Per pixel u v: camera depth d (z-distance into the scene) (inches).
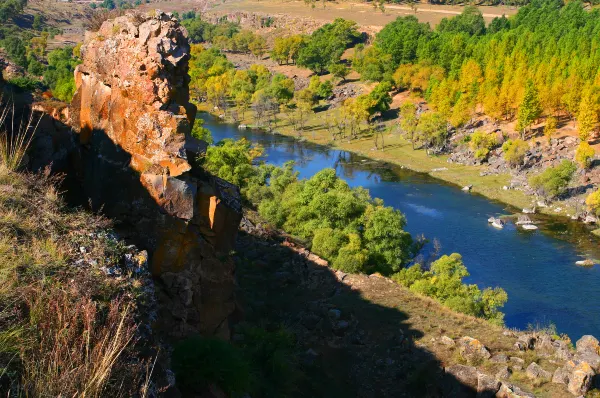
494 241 2844.5
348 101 5546.3
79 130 805.2
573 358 1107.3
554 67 4739.2
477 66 5275.6
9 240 476.4
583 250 2726.4
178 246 726.5
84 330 390.3
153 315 514.0
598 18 6427.2
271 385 867.4
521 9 7682.1
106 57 764.6
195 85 7076.8
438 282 1745.8
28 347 375.6
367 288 1518.2
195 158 781.3
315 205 2026.3
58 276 455.8
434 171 4116.6
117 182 733.3
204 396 600.4
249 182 2596.0
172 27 753.0
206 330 778.2
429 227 3043.8
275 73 7839.6
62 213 569.3
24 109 823.1
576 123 4397.1
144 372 426.3
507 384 997.2
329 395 965.8
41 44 6855.3
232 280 840.9
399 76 6117.1
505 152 4030.5
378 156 4571.9
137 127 721.6
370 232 1983.3
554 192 3366.1
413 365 1105.4
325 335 1215.6
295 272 1547.7
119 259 531.8
